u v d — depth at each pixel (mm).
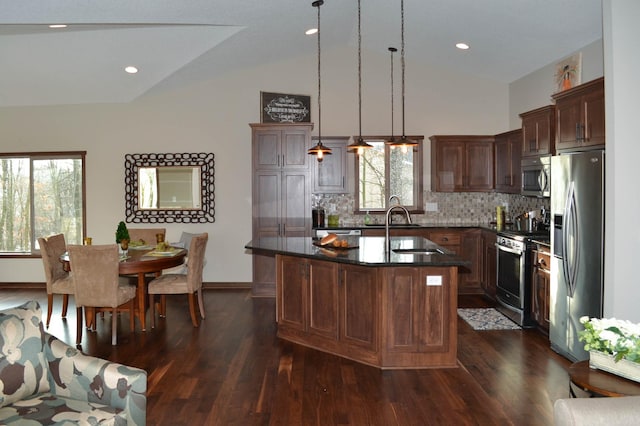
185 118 7457
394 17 6094
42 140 7484
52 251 5516
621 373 2234
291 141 6992
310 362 4305
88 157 7477
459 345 4738
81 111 7449
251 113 7480
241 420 3221
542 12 5043
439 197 7590
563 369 4094
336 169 7285
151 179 7492
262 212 6996
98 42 6074
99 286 4848
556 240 4473
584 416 1739
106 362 2543
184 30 5879
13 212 7637
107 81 6891
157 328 5398
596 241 3857
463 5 5340
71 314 5996
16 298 6859
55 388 2607
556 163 4469
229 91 7469
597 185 3842
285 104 7348
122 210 7504
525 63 6543
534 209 6598
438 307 4129
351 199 7574
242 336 5086
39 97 7266
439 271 4113
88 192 7492
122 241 5547
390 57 7531
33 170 7594
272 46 6664
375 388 3730
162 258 5273
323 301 4570
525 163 5883
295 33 6355
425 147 7559
